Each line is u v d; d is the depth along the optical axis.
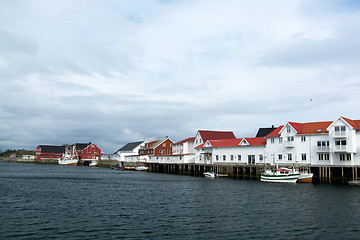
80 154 181.38
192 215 29.66
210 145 86.19
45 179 68.44
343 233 23.91
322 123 63.19
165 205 34.88
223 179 67.75
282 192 44.16
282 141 66.44
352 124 57.34
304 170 60.59
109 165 147.62
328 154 59.00
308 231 24.38
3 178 69.38
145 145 138.62
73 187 52.41
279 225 26.05
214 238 22.61
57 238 22.36
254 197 40.00
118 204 35.50
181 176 80.44
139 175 85.44
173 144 117.44
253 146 73.19
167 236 23.03
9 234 23.16
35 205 34.34
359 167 52.81
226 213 30.52
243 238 22.66
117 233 23.67
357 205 33.97
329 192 43.34
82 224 26.16
